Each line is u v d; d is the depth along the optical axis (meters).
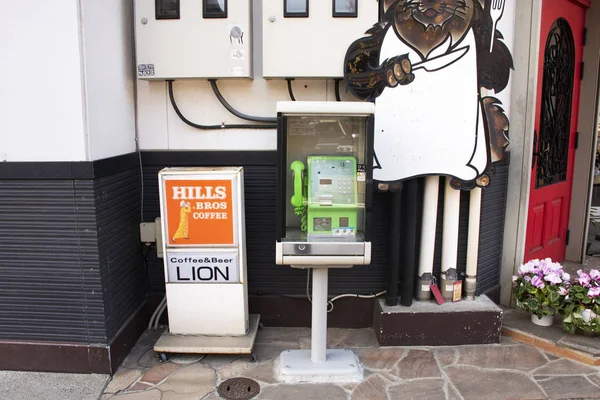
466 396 2.68
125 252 3.14
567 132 4.50
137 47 3.05
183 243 3.00
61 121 2.64
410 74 3.07
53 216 2.73
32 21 2.58
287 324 3.53
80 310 2.83
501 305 3.86
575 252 4.81
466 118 3.13
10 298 2.85
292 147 2.81
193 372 2.92
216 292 3.06
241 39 3.01
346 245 2.67
